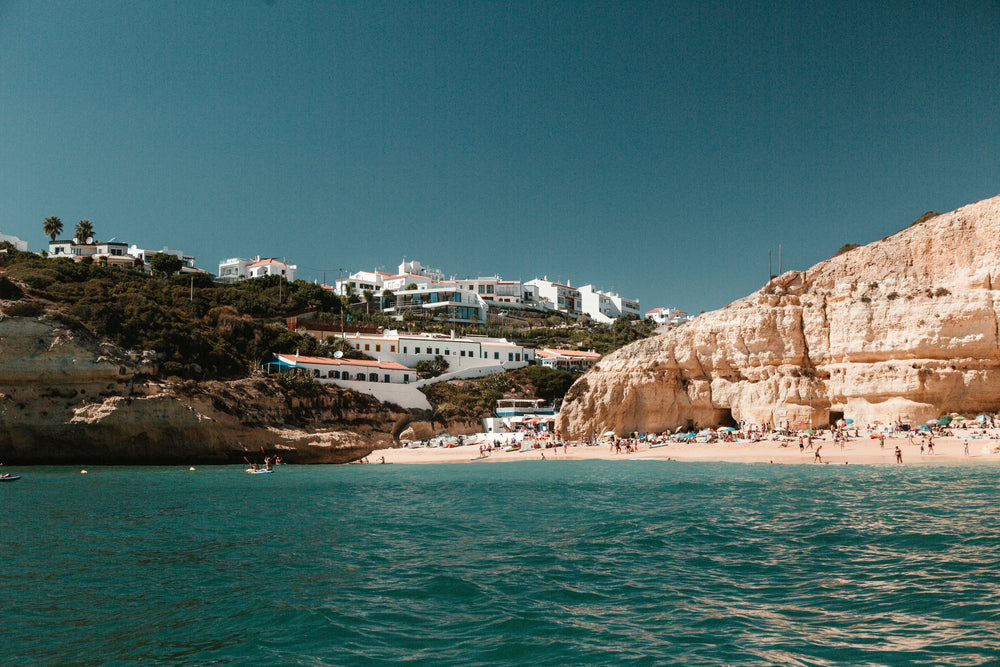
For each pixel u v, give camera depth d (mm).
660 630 13672
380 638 13570
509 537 24734
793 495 34844
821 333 73812
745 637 13086
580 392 86875
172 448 65812
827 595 15891
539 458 73250
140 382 64500
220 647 13281
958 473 43125
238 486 46188
